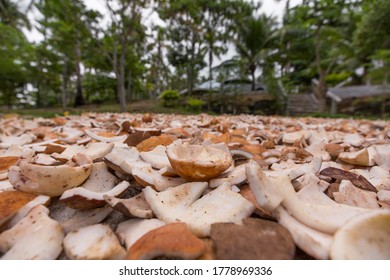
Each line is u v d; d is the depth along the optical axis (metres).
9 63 4.14
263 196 0.20
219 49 4.20
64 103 4.95
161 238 0.17
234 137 0.55
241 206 0.21
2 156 0.37
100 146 0.38
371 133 0.78
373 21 2.78
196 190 0.24
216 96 4.17
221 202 0.22
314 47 3.80
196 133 0.65
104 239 0.18
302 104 4.37
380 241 0.16
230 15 4.04
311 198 0.24
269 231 0.18
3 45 3.84
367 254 0.16
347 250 0.16
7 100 5.29
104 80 5.30
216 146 0.37
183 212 0.21
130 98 5.37
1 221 0.20
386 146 0.44
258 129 0.81
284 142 0.60
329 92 4.34
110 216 0.23
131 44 3.86
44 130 0.68
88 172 0.26
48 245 0.18
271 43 4.12
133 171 0.27
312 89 5.06
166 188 0.26
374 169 0.35
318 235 0.18
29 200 0.23
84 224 0.21
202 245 0.17
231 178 0.26
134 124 0.78
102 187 0.27
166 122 1.00
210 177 0.26
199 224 0.19
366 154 0.35
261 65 4.39
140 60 5.17
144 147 0.42
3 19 4.92
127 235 0.19
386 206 0.24
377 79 4.18
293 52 3.95
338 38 3.41
